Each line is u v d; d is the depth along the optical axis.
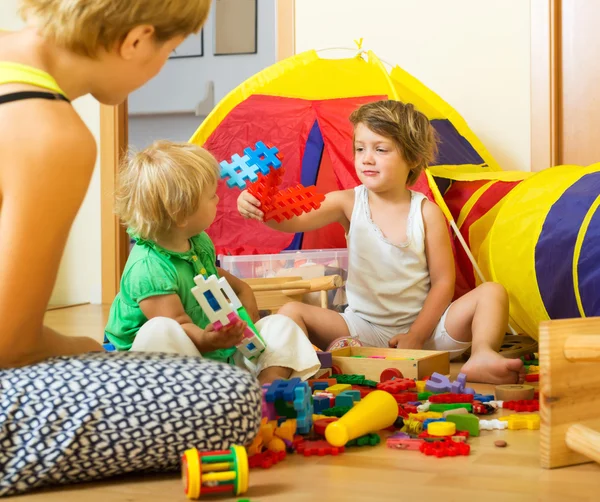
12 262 0.73
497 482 0.78
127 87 0.84
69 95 0.82
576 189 1.53
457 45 2.26
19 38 0.81
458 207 1.84
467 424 0.97
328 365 1.31
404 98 2.02
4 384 0.77
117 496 0.76
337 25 2.38
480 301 1.46
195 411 0.78
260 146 1.53
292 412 0.99
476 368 1.33
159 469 0.81
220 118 1.92
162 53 0.84
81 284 2.91
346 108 2.04
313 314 1.57
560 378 0.83
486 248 1.70
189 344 1.09
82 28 0.77
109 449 0.77
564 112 2.18
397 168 1.59
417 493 0.75
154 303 1.17
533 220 1.56
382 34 2.33
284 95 2.02
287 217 1.53
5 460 0.76
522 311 1.61
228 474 0.74
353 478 0.80
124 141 2.87
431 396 1.12
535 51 2.17
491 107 2.24
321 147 2.10
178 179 1.16
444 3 2.26
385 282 1.60
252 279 1.67
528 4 2.18
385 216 1.62
